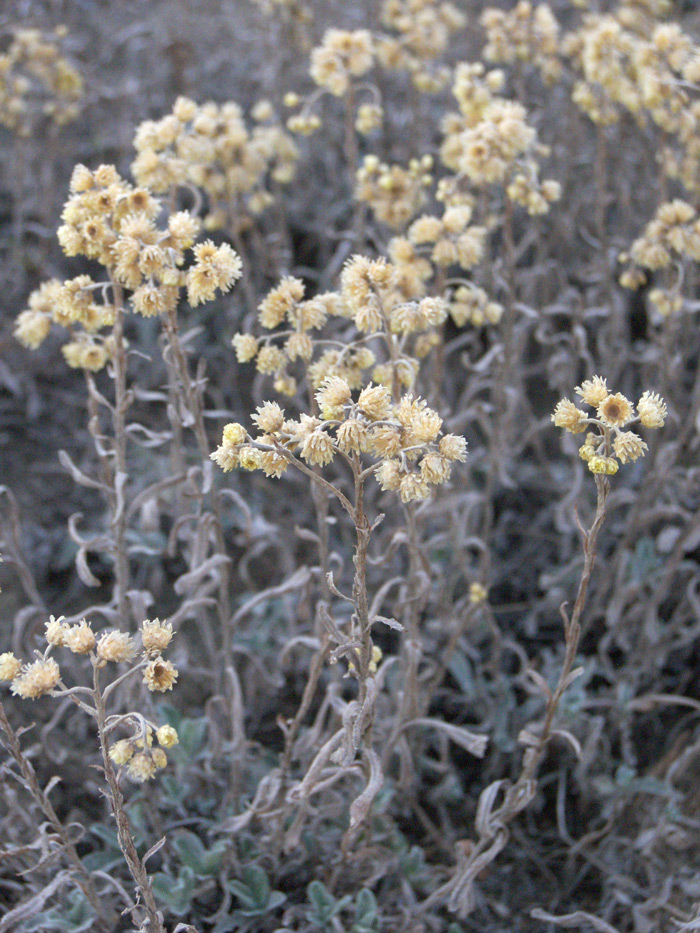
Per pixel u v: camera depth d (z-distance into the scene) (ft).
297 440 0.78
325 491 1.01
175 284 0.90
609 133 1.66
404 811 1.21
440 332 1.13
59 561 1.51
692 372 1.69
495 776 1.28
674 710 1.35
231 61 2.31
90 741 1.28
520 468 1.59
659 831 1.12
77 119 2.20
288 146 1.50
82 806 1.22
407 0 1.57
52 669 0.80
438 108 2.17
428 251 1.06
